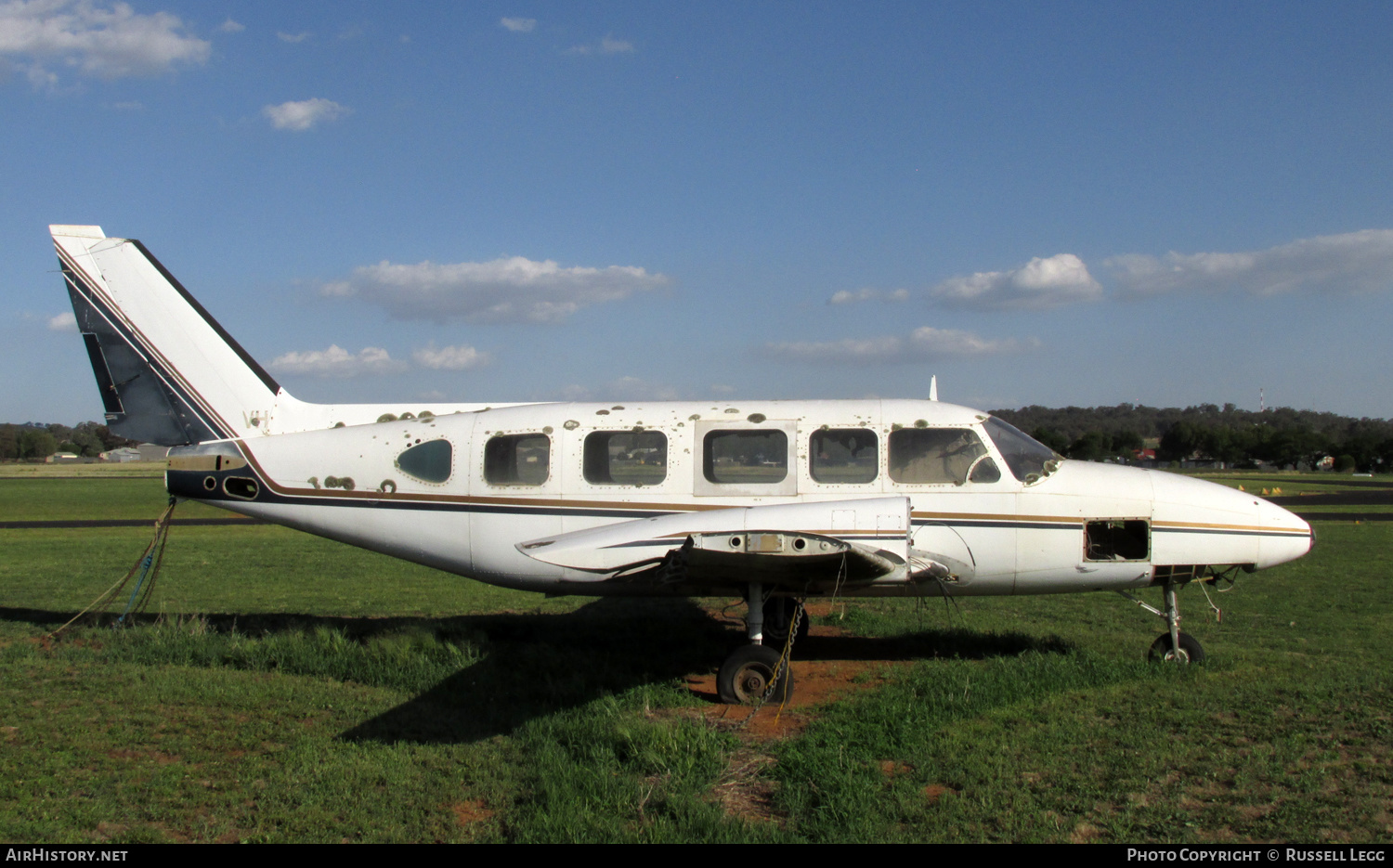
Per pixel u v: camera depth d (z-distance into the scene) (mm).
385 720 6500
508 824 4758
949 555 7926
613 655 8562
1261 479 58656
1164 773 5227
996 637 9281
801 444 8148
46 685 7344
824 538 6336
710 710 6922
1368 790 4961
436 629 9000
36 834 4656
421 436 8703
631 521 8125
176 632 8938
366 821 4797
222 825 4773
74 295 9352
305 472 8797
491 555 8453
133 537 21188
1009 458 8047
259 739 6113
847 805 4789
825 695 7266
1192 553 7785
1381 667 7918
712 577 7262
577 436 8430
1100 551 8258
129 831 4711
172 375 9297
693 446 8250
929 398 9117
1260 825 4531
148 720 6504
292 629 9148
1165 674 7359
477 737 6145
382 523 8680
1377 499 34344
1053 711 6391
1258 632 9797
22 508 32500
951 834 4496
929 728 6008
